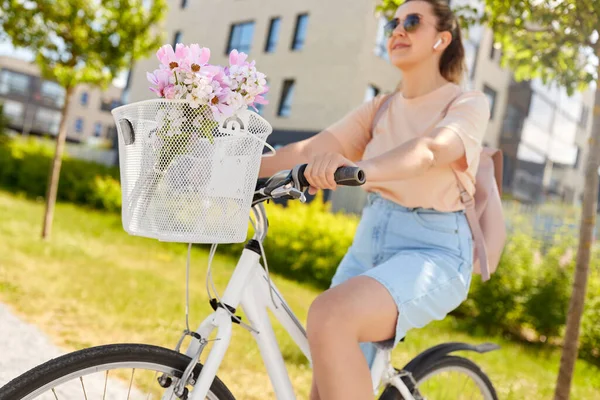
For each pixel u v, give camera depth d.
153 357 1.56
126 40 8.20
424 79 2.17
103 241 8.82
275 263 9.60
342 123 2.33
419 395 2.12
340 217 10.21
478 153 1.99
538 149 21.02
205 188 1.36
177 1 21.38
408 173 1.66
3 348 3.52
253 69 1.39
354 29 15.95
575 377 5.54
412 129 2.12
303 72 16.94
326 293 1.69
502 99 19.95
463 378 2.47
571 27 3.56
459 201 2.03
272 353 1.73
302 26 17.42
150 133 1.35
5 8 7.61
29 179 15.96
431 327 6.82
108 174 16.52
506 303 7.39
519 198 20.67
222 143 1.36
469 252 2.02
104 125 52.28
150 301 5.33
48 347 3.71
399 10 2.22
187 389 1.59
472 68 18.11
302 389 3.62
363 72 15.82
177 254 8.68
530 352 6.59
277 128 17.34
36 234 8.31
